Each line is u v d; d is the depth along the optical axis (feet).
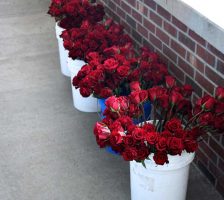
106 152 8.65
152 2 8.69
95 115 9.84
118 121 6.40
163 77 7.95
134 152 5.98
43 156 8.65
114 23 10.37
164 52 8.63
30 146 8.95
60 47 11.07
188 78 7.87
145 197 6.83
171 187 6.65
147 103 7.88
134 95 6.70
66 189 7.84
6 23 14.99
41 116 9.91
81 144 8.93
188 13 7.10
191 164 8.29
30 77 11.53
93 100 9.75
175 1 7.47
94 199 7.62
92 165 8.36
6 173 8.25
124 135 6.21
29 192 7.81
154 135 6.06
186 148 6.14
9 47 13.25
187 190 7.71
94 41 9.12
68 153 8.70
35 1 16.75
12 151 8.82
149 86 8.05
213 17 6.60
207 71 7.20
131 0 9.75
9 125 9.64
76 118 9.77
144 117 7.25
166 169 6.38
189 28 7.43
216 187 7.66
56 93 10.77
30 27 14.61
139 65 8.34
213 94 7.14
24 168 8.36
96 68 8.07
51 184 7.97
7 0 16.96
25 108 10.22
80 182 7.98
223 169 7.31
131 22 10.04
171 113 6.82
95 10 10.71
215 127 6.42
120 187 7.84
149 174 6.52
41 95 10.70
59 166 8.38
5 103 10.44
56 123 9.64
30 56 12.66
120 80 7.84
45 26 14.62
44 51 12.92
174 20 7.95
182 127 6.67
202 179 7.93
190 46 7.57
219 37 6.36
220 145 7.26
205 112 6.56
